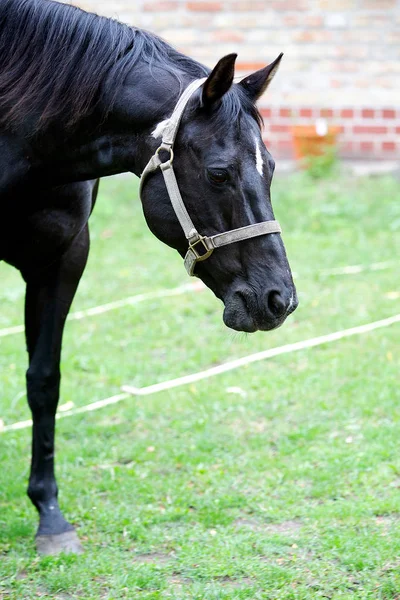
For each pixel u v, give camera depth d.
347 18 12.65
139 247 10.79
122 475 5.54
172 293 9.18
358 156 13.03
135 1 13.03
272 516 4.89
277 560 4.42
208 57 13.07
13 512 5.07
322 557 4.42
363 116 12.88
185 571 4.33
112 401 6.76
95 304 8.96
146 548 4.61
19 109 4.01
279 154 13.17
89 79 3.92
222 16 12.92
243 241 3.67
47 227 4.35
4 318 8.70
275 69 3.85
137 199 12.56
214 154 3.65
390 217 11.35
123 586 4.18
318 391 6.70
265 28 12.85
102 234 11.22
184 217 3.74
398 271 9.58
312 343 7.66
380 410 6.32
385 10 12.54
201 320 8.46
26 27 4.04
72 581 4.24
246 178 3.65
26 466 5.73
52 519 4.74
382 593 4.09
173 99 3.83
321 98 12.92
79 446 5.99
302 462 5.61
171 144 3.72
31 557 4.55
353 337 7.79
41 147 4.05
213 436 6.05
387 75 12.72
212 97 3.65
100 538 4.74
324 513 4.88
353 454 5.63
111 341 8.00
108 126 3.96
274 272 3.65
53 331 4.75
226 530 4.76
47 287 4.71
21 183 4.12
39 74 3.99
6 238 4.38
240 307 3.71
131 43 4.02
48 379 4.80
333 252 10.23
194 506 5.11
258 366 7.30
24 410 6.75
